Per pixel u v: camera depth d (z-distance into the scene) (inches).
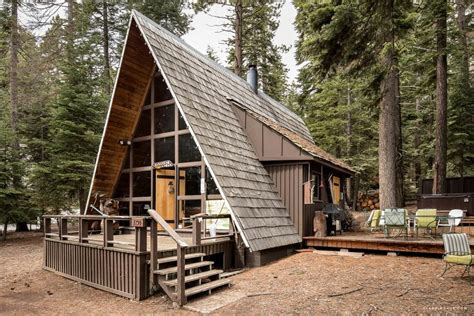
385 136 490.0
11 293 293.7
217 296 260.1
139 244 265.0
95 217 308.8
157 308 243.3
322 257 363.6
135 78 430.3
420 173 943.7
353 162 813.2
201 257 304.3
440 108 570.3
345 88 800.3
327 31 274.7
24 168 638.5
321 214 421.1
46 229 387.2
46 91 734.5
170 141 430.3
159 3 829.8
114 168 466.3
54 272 361.4
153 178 436.8
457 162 717.9
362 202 896.3
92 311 244.1
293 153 422.6
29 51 759.1
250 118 456.1
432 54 570.6
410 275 279.0
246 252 350.3
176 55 420.8
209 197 388.2
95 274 305.1
